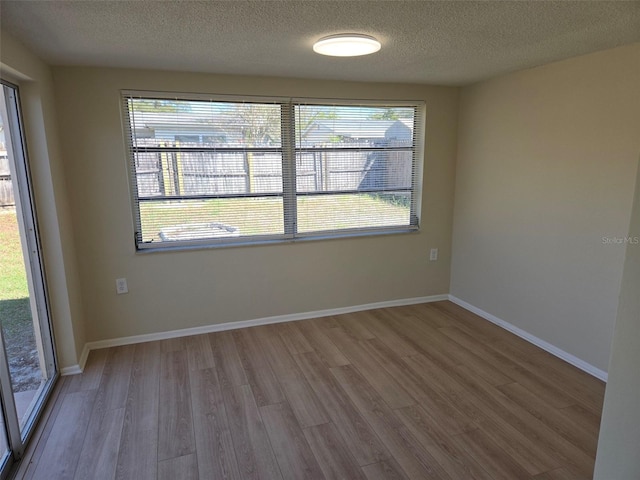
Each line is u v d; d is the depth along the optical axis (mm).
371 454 2039
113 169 3021
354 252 3852
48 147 2539
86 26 1961
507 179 3363
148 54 2518
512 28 2061
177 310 3387
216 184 3334
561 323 2996
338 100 3484
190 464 1976
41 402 2406
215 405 2451
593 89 2598
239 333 3475
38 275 2564
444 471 1927
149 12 1786
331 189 3684
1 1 1629
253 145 3369
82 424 2271
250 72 3086
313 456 2025
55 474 1913
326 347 3211
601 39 2268
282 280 3658
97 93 2895
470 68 3020
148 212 3213
